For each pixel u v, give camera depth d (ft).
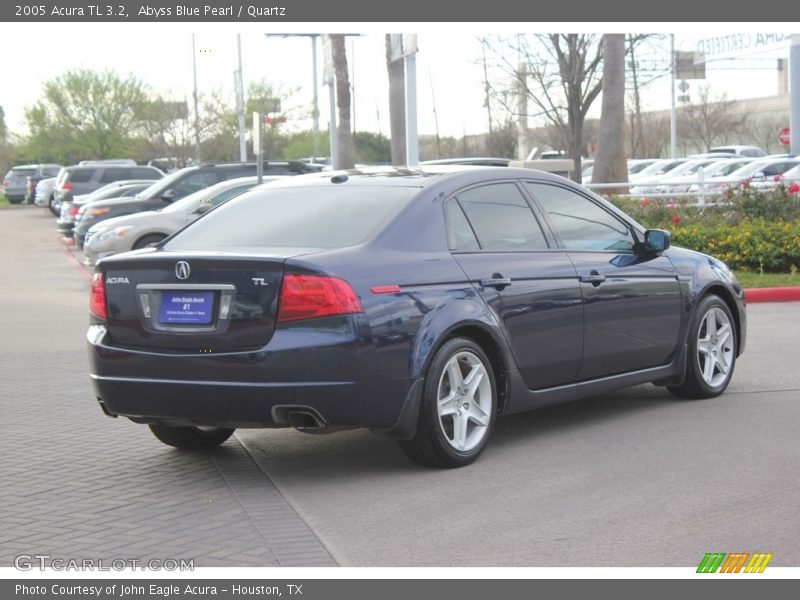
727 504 19.03
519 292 22.91
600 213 25.93
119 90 237.04
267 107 200.95
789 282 52.95
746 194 63.82
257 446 24.59
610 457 22.47
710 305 27.91
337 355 19.90
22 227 131.44
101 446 24.79
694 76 180.45
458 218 22.71
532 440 24.18
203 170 73.87
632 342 25.71
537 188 24.72
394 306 20.59
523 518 18.57
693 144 237.04
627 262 25.76
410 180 23.15
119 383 21.18
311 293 19.93
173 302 20.85
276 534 18.13
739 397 28.27
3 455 23.98
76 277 67.72
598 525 18.10
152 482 21.61
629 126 232.53
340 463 22.77
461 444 21.91
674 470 21.33
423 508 19.34
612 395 29.12
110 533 18.38
